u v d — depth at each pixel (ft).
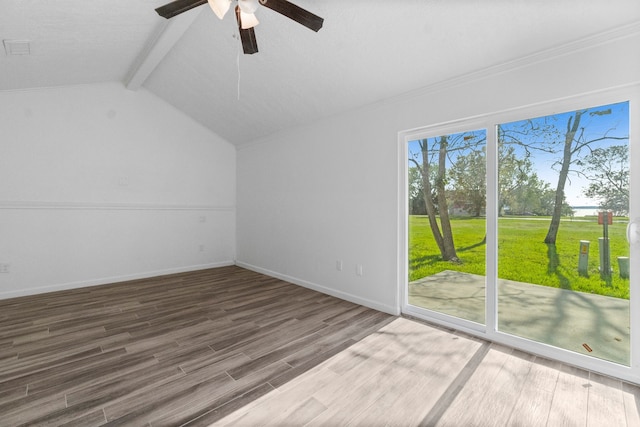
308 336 8.30
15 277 11.79
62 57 10.16
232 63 10.78
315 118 12.52
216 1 5.87
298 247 13.69
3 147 11.55
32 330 8.59
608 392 5.84
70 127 12.96
